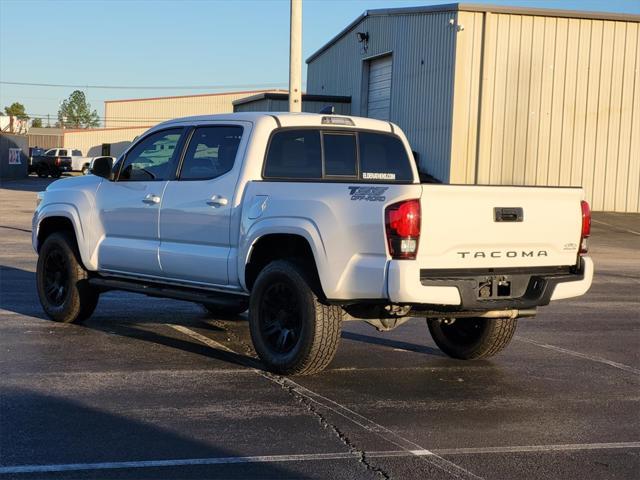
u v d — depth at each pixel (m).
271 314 7.05
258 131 7.41
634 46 28.92
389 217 6.17
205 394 6.39
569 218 6.98
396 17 32.03
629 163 29.38
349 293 6.41
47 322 9.16
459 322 7.86
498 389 6.84
